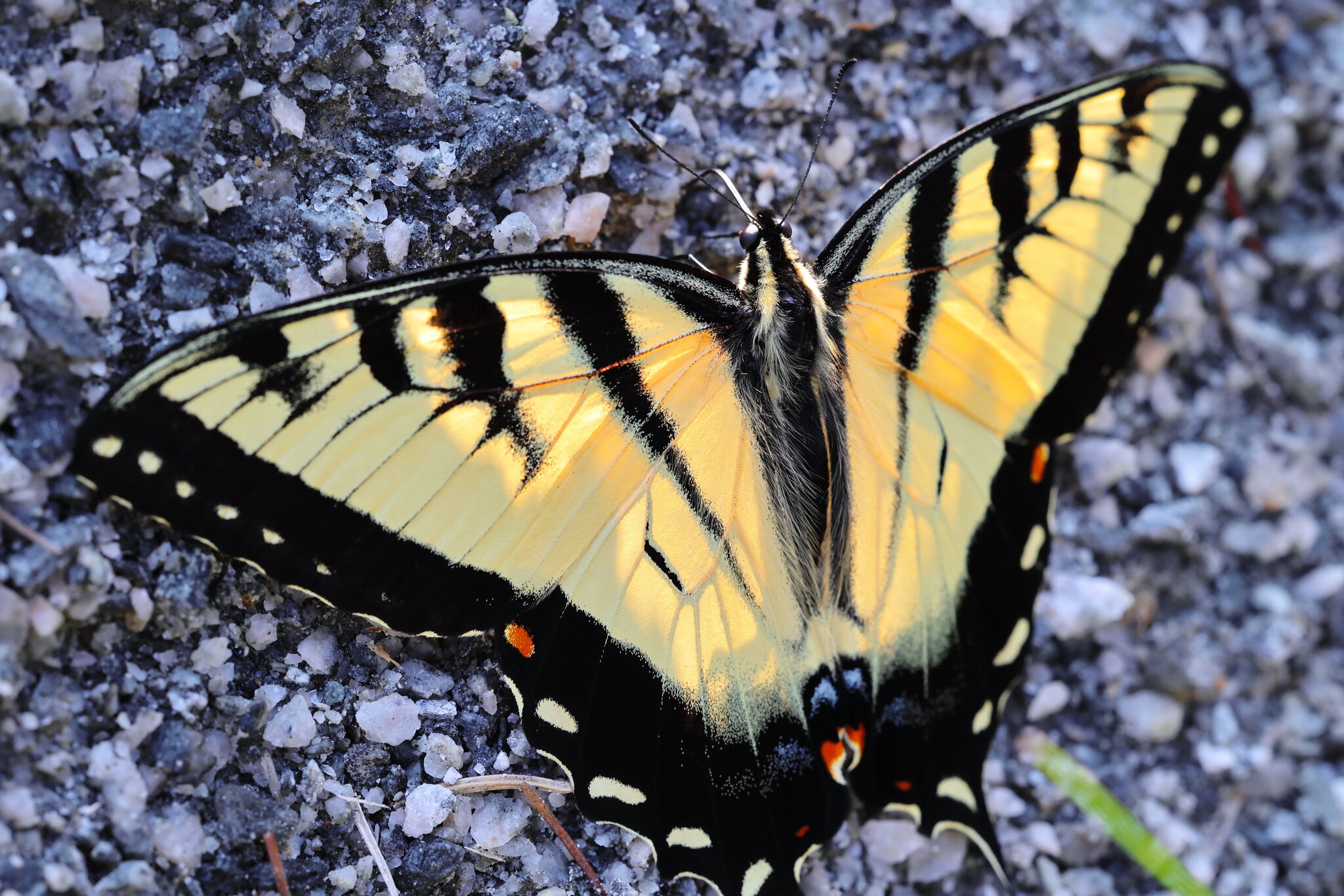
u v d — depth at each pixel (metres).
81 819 0.50
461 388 0.50
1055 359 0.52
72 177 0.51
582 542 0.51
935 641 0.52
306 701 0.51
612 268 0.50
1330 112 0.56
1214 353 0.56
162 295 0.51
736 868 0.51
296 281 0.51
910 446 0.52
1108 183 0.52
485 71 0.52
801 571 0.52
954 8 0.54
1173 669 0.54
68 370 0.51
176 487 0.50
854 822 0.53
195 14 0.51
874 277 0.52
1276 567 0.55
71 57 0.51
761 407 0.51
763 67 0.54
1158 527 0.54
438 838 0.51
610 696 0.51
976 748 0.52
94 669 0.50
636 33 0.53
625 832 0.52
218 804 0.51
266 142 0.51
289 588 0.51
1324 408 0.56
